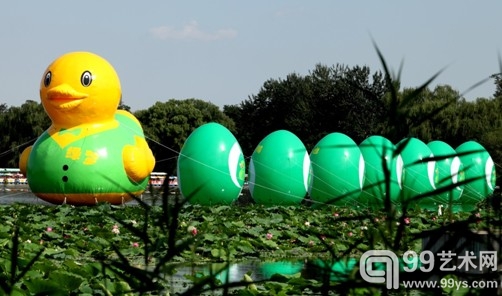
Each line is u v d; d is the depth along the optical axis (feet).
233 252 48.44
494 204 13.66
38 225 58.34
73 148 78.95
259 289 27.91
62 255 43.52
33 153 81.10
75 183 78.28
